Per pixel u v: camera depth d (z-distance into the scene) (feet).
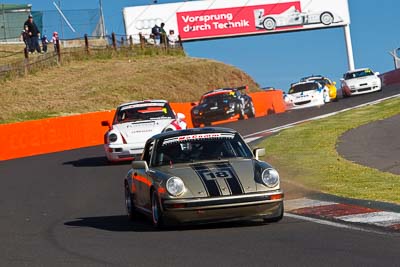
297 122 262.47
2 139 239.71
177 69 485.15
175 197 92.89
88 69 465.88
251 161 99.96
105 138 189.57
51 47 513.45
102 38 546.26
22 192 153.38
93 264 77.10
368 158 160.25
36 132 251.19
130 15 604.90
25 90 404.77
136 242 89.35
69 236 98.12
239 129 258.37
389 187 122.31
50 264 78.64
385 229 88.12
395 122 217.15
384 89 392.06
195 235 91.71
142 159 109.09
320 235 86.63
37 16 536.01
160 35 552.41
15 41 540.11
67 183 162.81
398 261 70.38
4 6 541.34
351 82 368.48
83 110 374.43
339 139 195.00
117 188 149.69
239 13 607.78
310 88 333.83
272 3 610.24
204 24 606.55
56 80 432.66
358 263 70.44
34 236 100.17
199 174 95.35
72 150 247.29
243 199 92.53
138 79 449.89
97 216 117.91
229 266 72.23
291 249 79.05
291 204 114.21
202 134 105.70
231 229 94.84
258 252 78.38
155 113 192.34
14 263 80.74
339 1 612.70
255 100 331.36
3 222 116.37
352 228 90.07
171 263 75.15
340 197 116.47
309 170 149.89
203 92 470.80
